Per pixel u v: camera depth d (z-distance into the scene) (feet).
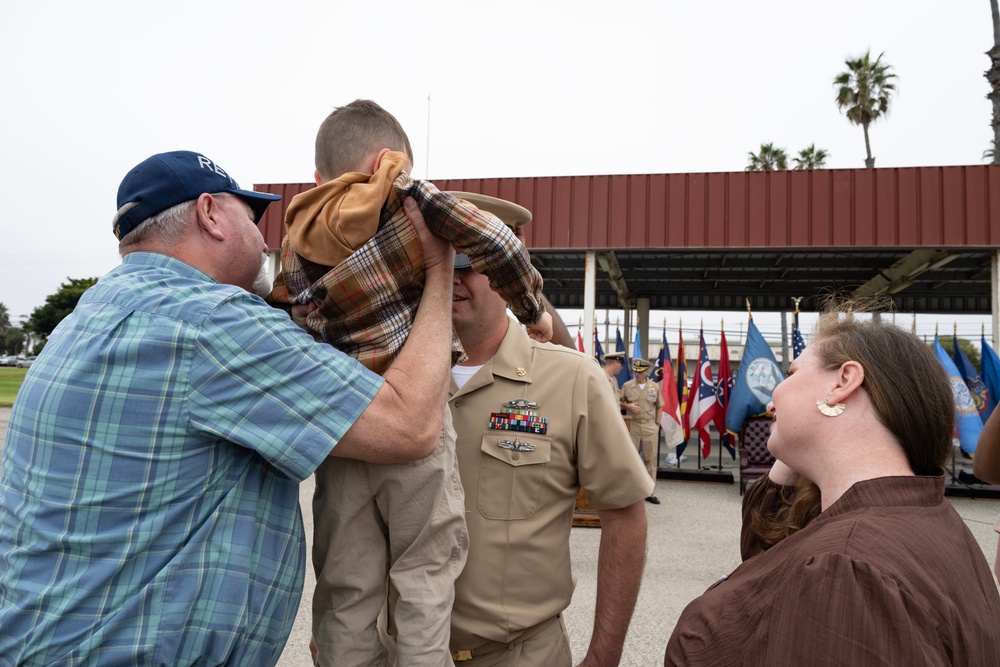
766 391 27.45
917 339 3.46
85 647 3.39
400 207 4.11
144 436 3.56
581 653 11.33
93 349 3.64
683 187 31.60
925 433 3.25
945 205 29.43
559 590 5.61
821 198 30.42
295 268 4.39
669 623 12.77
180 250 4.13
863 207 30.07
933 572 2.78
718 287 50.14
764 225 30.81
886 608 2.56
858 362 3.39
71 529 3.52
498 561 5.39
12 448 3.84
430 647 4.08
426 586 4.16
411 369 3.97
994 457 6.66
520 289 4.26
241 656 3.74
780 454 3.74
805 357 3.73
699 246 31.24
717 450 46.32
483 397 5.69
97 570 3.48
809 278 45.44
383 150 4.39
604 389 5.76
